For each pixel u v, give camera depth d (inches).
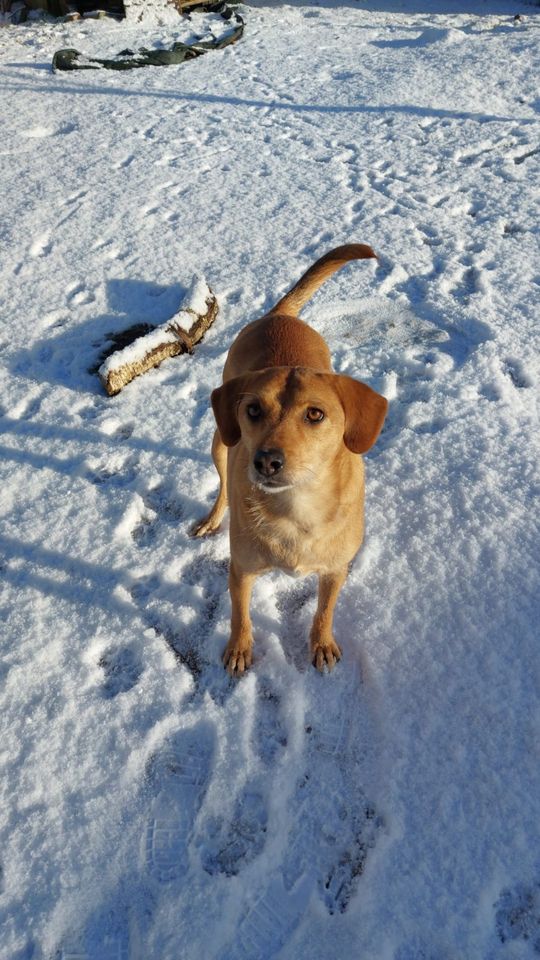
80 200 70.6
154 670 32.6
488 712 30.2
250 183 74.0
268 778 28.9
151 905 25.5
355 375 49.9
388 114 89.4
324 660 32.9
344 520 29.0
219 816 28.0
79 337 53.9
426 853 26.5
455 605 34.4
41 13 137.9
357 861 26.9
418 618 34.1
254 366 33.1
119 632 34.4
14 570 37.5
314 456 26.2
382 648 33.2
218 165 78.1
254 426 26.6
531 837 26.6
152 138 84.6
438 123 86.4
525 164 75.7
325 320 55.6
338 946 24.5
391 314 55.7
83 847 26.9
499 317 53.6
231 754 29.5
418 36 119.3
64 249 63.4
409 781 28.5
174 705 31.2
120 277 59.7
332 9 148.5
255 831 27.6
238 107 94.0
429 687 31.4
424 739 29.7
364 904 25.4
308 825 27.9
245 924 25.2
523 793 27.7
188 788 28.8
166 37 123.0
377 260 61.5
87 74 106.3
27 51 117.6
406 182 73.6
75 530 39.6
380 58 111.2
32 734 30.3
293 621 35.6
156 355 50.5
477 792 28.0
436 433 44.0
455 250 62.2
